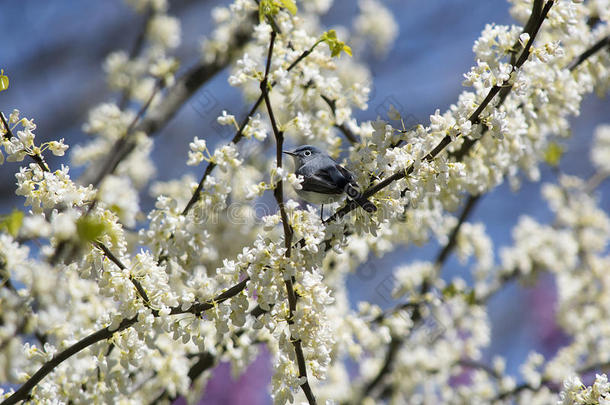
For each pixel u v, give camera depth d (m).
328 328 6.91
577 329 14.02
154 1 14.65
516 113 8.83
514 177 11.81
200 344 6.72
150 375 9.04
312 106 9.14
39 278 6.17
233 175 9.88
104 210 6.87
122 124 12.38
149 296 6.80
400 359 12.60
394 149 6.85
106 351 7.60
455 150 9.19
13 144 6.80
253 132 7.32
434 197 9.46
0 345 6.20
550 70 9.30
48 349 7.24
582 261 14.73
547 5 6.84
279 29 8.24
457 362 12.97
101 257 6.71
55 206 7.05
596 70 9.95
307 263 6.69
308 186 7.64
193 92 12.76
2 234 6.29
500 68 6.60
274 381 6.90
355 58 14.76
